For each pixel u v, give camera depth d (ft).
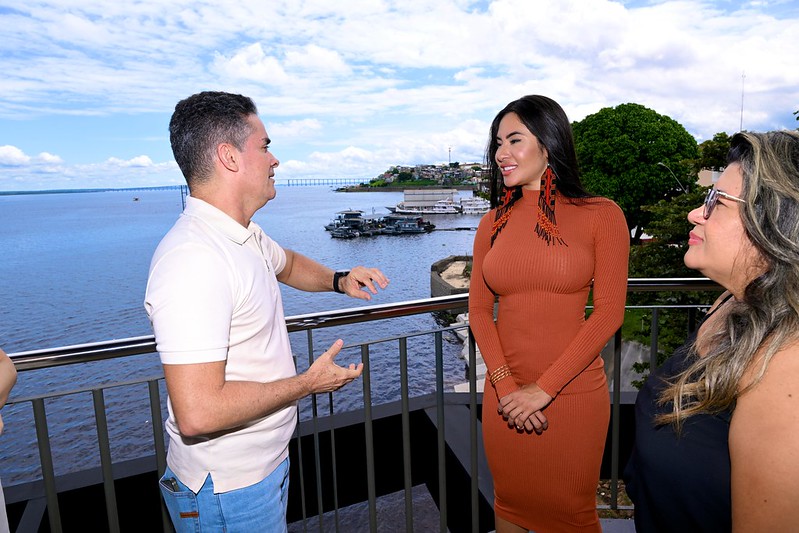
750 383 2.10
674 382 2.79
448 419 11.43
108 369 104.32
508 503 5.53
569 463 4.97
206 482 3.72
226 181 3.68
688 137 94.48
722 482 2.36
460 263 211.41
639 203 93.86
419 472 11.77
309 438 10.98
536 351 5.05
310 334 5.22
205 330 3.18
